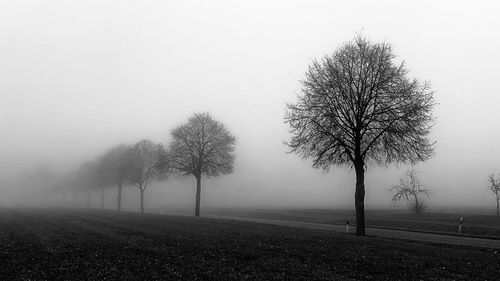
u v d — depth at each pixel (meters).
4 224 39.88
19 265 17.20
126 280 14.20
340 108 32.66
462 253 20.61
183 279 14.33
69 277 14.70
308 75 33.91
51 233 30.58
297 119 33.88
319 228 41.25
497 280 14.53
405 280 14.35
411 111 31.09
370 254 19.80
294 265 16.98
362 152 33.41
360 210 32.59
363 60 32.66
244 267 16.56
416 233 35.62
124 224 38.16
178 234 28.69
